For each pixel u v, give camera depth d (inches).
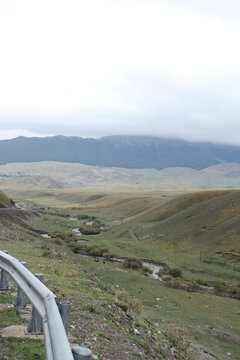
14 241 1577.3
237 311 2281.0
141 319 599.5
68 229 5797.2
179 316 1915.6
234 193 6988.2
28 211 6043.3
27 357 209.6
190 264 4220.0
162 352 429.1
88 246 4042.8
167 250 5108.3
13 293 379.2
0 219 2603.3
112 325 406.6
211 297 2640.3
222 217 6043.3
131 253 4643.2
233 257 4318.4
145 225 7145.7
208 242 5191.9
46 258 1138.7
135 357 321.7
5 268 323.3
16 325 266.7
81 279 762.2
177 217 6752.0
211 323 1887.3
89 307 440.8
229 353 1374.3
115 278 2620.6
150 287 2596.0
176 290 2704.2
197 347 1224.8
